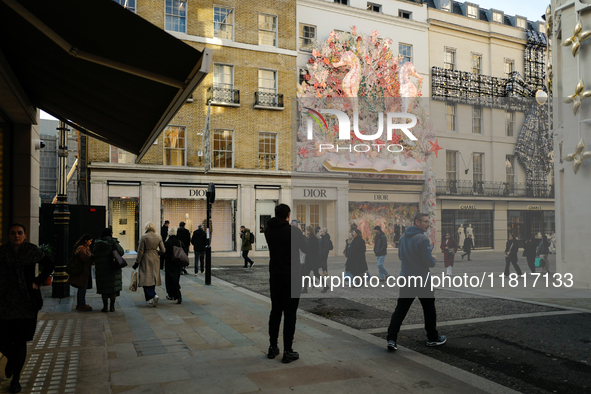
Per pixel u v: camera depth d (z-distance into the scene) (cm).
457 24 2658
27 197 898
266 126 2333
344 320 673
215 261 1989
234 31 2273
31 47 459
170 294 845
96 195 1986
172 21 2162
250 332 598
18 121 863
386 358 472
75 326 630
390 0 2603
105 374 412
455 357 486
